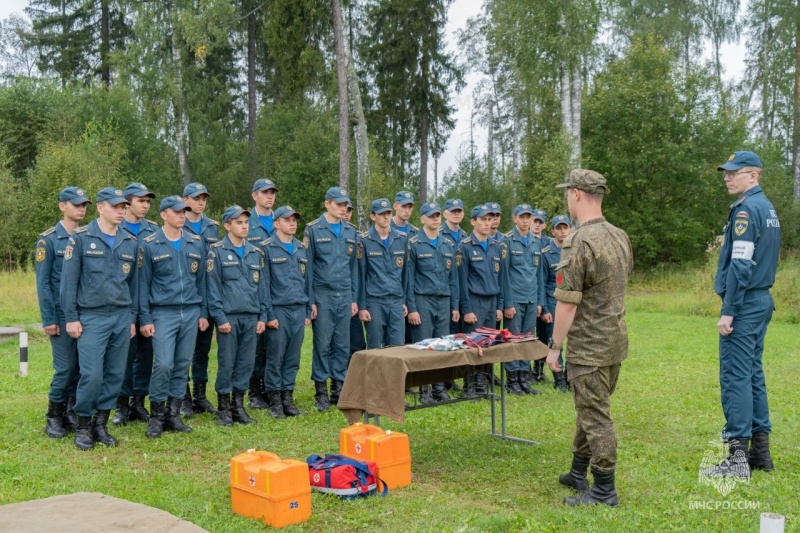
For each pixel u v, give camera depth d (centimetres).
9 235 2255
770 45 3103
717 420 700
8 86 2942
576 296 449
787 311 1647
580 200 467
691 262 2584
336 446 619
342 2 2000
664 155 2456
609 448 458
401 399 523
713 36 3180
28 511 363
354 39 3095
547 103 2766
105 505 373
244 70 3431
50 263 634
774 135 3503
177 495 485
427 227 838
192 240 689
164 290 661
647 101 2480
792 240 2720
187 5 2253
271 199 829
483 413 750
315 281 778
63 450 598
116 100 2911
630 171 2545
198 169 3020
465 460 578
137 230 737
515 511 459
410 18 2970
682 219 2542
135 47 2467
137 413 720
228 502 477
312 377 784
